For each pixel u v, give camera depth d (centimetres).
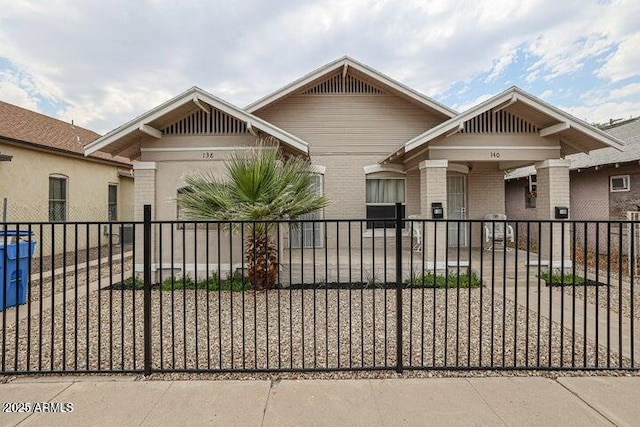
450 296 620
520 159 772
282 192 590
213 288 663
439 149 764
